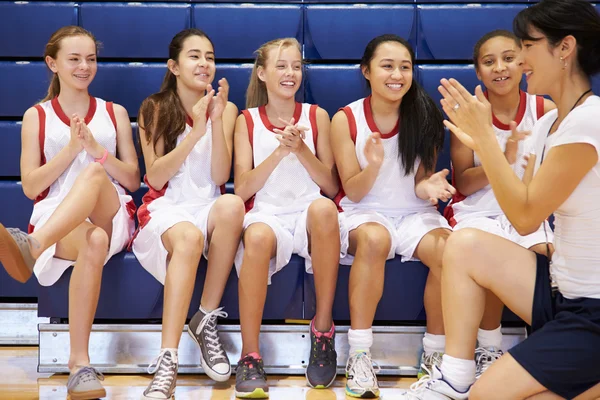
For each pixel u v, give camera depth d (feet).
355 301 6.93
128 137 8.00
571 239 5.16
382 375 7.36
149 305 7.25
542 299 5.33
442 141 7.71
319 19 8.56
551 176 5.08
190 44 7.77
